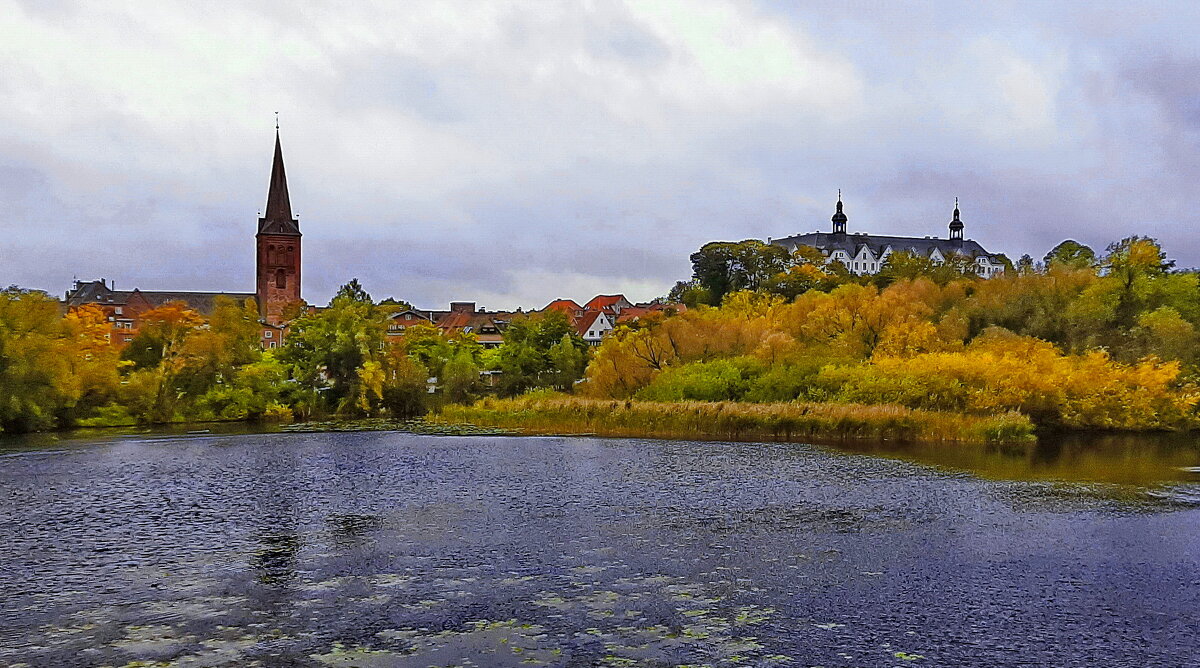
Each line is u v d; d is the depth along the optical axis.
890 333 78.69
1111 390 64.88
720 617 19.94
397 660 17.31
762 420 64.25
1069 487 38.69
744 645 18.11
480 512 33.12
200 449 59.12
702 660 17.25
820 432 62.41
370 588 22.45
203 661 17.31
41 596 21.95
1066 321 83.00
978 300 90.75
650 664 17.03
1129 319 81.62
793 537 28.39
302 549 26.98
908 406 65.88
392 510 33.72
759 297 113.88
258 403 91.12
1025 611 20.52
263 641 18.47
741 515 32.19
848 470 44.50
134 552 26.72
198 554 26.41
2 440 67.00
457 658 17.39
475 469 46.19
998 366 66.69
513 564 24.88
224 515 32.94
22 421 72.81
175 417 87.38
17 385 71.88
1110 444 56.84
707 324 90.81
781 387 72.38
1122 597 21.69
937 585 22.66
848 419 61.59
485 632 18.95
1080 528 29.75
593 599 21.36
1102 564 24.88
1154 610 20.67
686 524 30.55
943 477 41.88
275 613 20.42
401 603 21.12
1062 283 87.69
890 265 149.12
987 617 20.06
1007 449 54.16
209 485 41.00
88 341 90.06
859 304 84.25
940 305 93.75
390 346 101.31
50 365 74.25
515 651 17.77
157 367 89.38
